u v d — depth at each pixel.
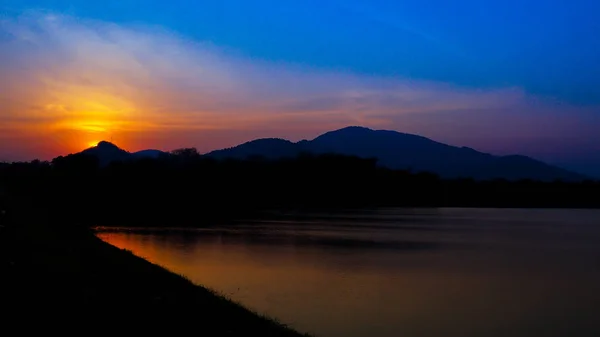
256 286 29.12
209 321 15.70
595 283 33.69
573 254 50.22
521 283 33.38
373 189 165.25
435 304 26.38
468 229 80.12
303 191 156.38
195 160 171.25
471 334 21.48
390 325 22.05
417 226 83.12
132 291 19.23
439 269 38.22
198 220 82.88
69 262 24.92
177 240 53.25
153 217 85.75
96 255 29.61
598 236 70.81
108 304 16.44
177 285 21.86
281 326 17.28
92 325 13.92
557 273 37.94
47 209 78.62
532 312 25.38
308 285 29.91
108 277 21.89
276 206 136.75
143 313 15.68
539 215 127.56
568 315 24.88
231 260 39.53
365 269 36.94
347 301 26.09
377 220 94.62
